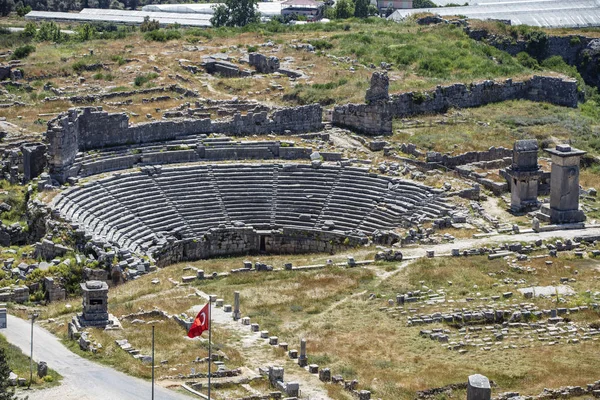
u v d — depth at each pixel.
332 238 103.62
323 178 108.88
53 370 65.56
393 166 110.00
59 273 87.31
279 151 112.25
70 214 95.50
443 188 105.38
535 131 123.81
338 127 120.81
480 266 89.75
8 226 96.38
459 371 70.44
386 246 97.25
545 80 136.25
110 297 83.25
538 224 97.38
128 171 105.88
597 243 95.31
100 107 110.50
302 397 63.62
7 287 85.44
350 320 79.88
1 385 59.16
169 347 70.88
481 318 79.56
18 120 117.81
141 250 96.31
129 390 62.88
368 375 68.94
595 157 118.88
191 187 106.25
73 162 103.56
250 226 105.12
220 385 64.56
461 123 125.12
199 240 102.88
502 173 107.94
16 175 105.00
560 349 75.00
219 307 81.19
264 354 71.44
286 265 92.56
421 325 78.88
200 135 112.62
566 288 85.31
